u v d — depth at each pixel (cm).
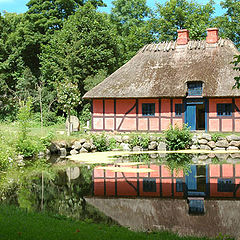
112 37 3850
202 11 4109
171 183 1180
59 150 2095
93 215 824
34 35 4197
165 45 2820
